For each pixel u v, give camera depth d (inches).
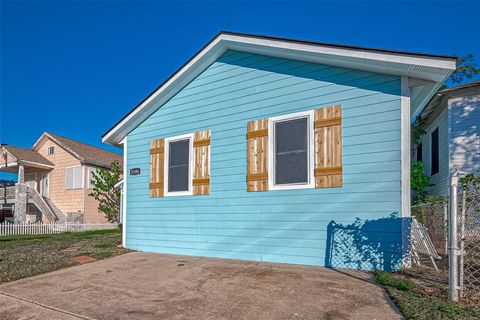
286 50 247.6
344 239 218.4
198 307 147.9
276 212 247.1
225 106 284.5
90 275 218.1
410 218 203.3
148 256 283.6
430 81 215.0
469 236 158.4
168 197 309.3
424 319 121.4
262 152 258.7
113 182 795.4
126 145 348.8
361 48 213.6
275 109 257.8
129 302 158.2
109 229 732.0
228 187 273.6
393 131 211.3
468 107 391.5
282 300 153.3
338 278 189.2
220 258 266.7
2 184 995.3
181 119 311.0
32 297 172.1
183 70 299.0
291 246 238.4
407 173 204.8
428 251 199.0
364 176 216.1
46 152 862.5
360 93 224.4
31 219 813.9
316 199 231.5
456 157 391.5
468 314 125.4
